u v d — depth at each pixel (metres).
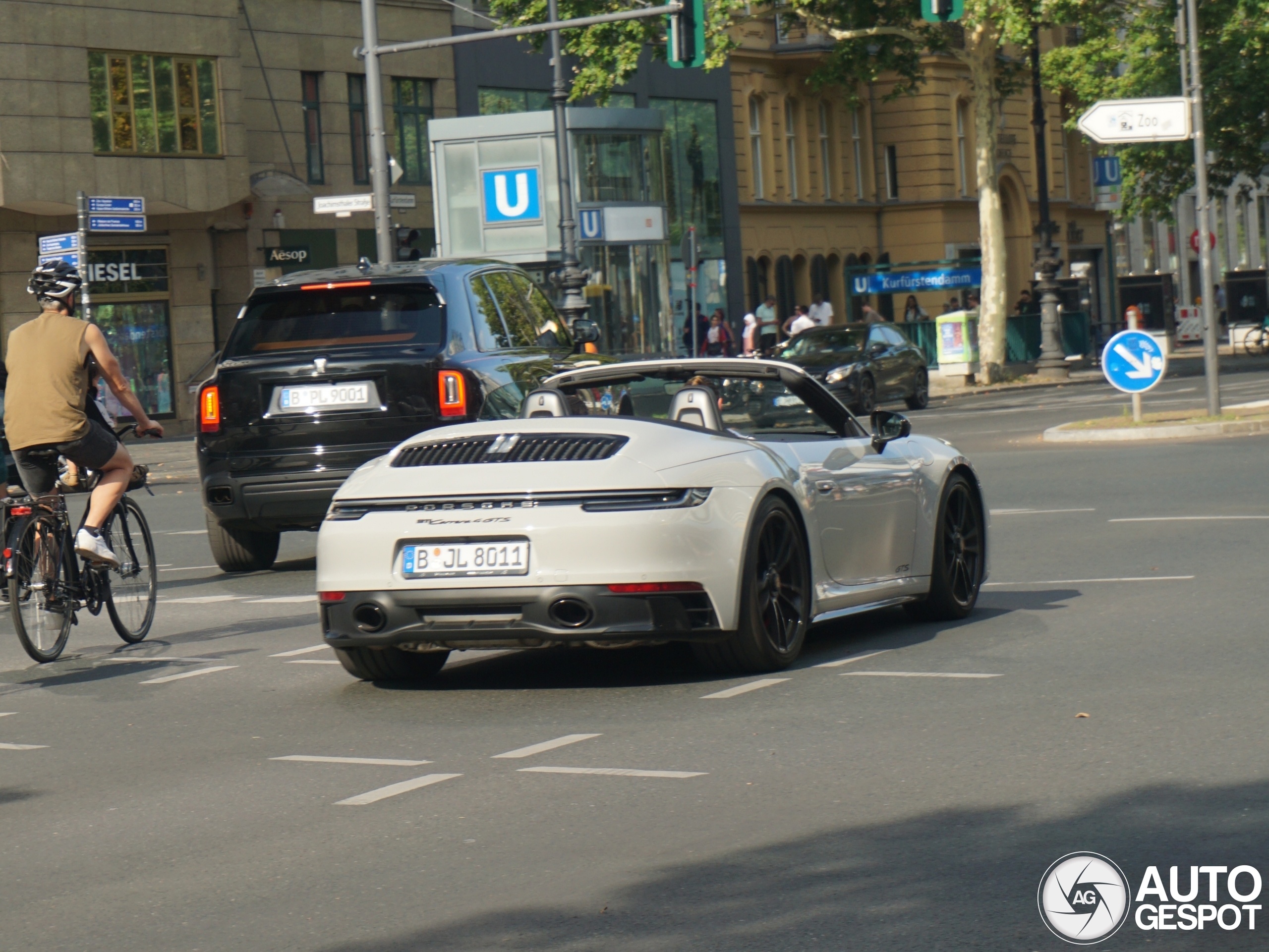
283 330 16.84
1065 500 20.81
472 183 42.97
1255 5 56.56
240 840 7.55
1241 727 8.77
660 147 46.03
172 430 46.91
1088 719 9.12
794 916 6.14
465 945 6.00
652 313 46.22
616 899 6.43
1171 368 58.66
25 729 10.28
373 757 9.06
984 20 53.38
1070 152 87.12
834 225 72.00
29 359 12.60
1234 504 19.23
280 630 13.82
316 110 50.59
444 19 54.06
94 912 6.60
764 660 10.68
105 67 44.00
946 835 7.07
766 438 11.68
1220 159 59.50
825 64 57.91
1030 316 69.56
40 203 42.69
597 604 10.03
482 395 16.30
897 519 12.17
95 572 13.05
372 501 10.52
